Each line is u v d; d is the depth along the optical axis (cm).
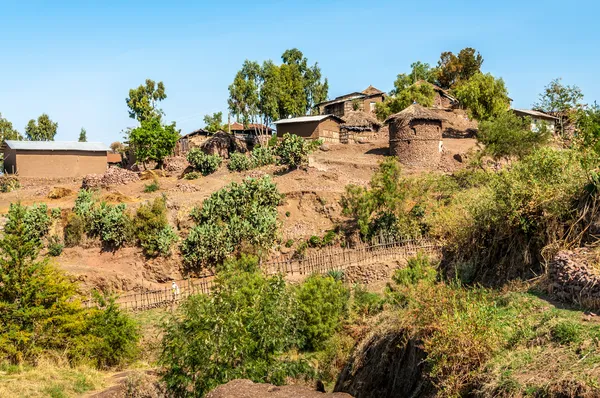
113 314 2294
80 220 4000
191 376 1505
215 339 1473
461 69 8844
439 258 2053
